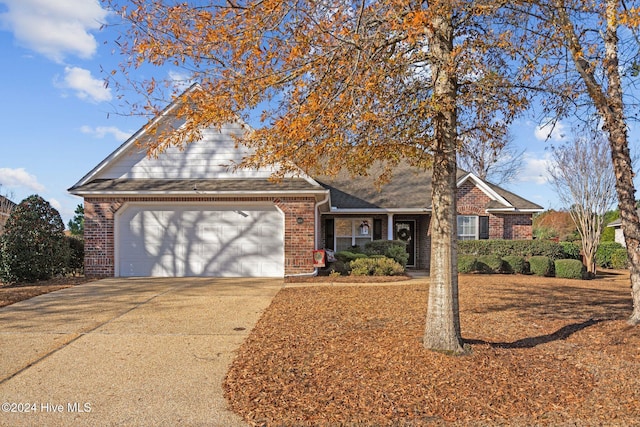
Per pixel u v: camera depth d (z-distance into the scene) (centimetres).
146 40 506
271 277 1378
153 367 573
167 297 1034
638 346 628
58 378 535
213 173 1417
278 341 664
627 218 755
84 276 1380
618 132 751
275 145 556
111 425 421
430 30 486
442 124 566
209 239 1393
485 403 452
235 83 516
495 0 538
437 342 586
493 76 558
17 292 1080
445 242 584
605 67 718
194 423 424
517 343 652
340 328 728
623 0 562
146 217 1392
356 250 1852
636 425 412
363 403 452
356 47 508
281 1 471
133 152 1413
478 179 1941
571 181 1941
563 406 448
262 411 442
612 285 1358
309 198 1375
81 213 2852
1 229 1706
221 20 499
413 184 2027
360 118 522
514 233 1981
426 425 414
